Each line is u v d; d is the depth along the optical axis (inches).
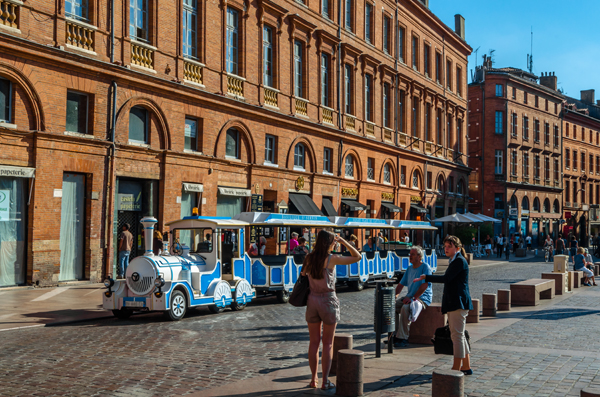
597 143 3503.9
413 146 1844.2
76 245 815.7
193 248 644.7
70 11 810.8
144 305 553.0
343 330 509.0
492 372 346.0
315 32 1339.8
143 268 559.2
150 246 574.9
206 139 1022.4
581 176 3312.0
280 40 1222.3
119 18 866.8
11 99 738.2
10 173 723.4
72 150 794.8
